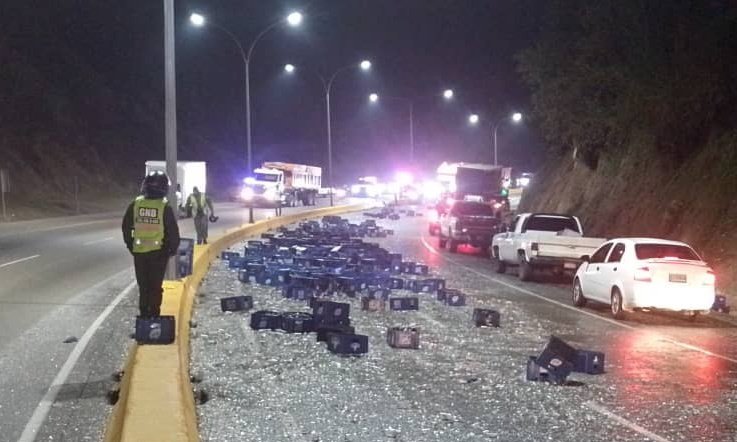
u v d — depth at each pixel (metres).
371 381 10.46
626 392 10.16
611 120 30.86
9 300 16.03
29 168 56.59
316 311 13.89
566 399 9.73
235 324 14.52
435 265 27.94
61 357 10.92
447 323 15.52
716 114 25.88
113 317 14.20
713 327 15.85
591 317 16.92
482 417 8.82
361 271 21.19
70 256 24.98
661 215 26.59
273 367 11.12
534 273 23.41
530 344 13.47
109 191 64.56
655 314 17.47
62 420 8.09
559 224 24.92
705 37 25.72
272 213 53.09
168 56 17.50
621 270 16.67
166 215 11.34
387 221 52.72
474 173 47.72
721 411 9.24
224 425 8.34
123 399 8.28
